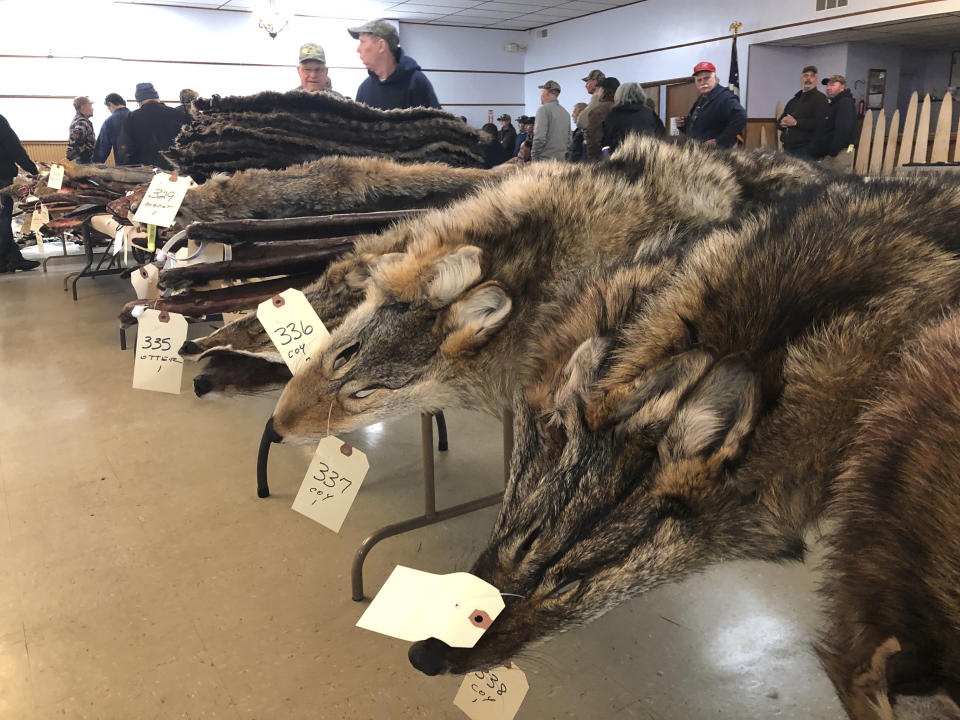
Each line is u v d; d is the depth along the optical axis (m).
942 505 0.80
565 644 1.94
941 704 0.82
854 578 0.93
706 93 6.60
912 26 9.81
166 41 12.80
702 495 1.09
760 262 1.15
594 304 1.29
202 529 2.62
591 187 1.79
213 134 2.54
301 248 2.33
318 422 1.80
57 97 12.16
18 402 3.98
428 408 1.83
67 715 1.73
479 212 1.80
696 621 2.04
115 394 4.10
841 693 0.99
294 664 1.90
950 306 1.01
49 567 2.38
